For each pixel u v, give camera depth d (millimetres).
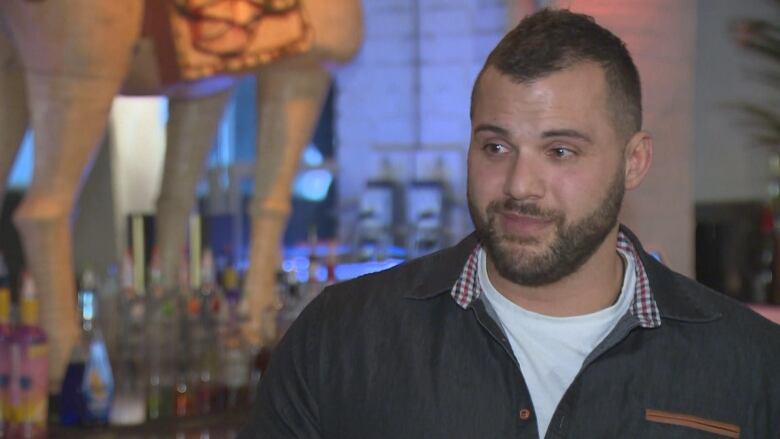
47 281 2492
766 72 5555
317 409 1474
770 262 4527
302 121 3059
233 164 4949
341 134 5211
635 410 1371
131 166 5035
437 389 1398
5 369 2445
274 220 3068
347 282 1548
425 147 5082
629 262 1456
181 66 2672
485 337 1407
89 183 4941
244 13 2736
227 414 2758
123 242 4973
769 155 5535
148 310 2871
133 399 2723
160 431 2564
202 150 3102
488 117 1331
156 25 2609
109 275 3014
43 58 2387
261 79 3051
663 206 3334
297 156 3082
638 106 1383
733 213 5586
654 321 1389
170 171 3086
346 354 1458
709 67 5660
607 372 1377
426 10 5062
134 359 2809
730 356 1398
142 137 5043
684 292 1432
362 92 5172
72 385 2549
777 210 4582
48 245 2469
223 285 3324
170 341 2861
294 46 2838
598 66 1327
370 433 1425
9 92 2582
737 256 4621
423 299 1448
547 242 1327
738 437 1383
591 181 1325
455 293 1425
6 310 2561
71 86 2400
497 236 1344
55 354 2535
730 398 1386
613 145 1344
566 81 1309
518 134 1315
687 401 1379
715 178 5672
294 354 1502
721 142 5668
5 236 4777
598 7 3207
